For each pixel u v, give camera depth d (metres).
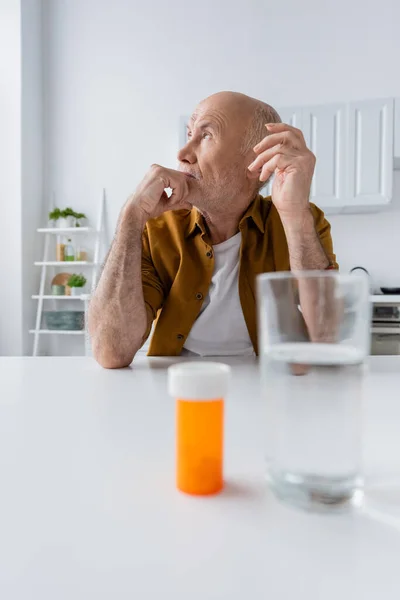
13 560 0.25
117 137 3.34
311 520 0.29
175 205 1.07
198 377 0.33
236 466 0.38
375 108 2.58
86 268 3.40
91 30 3.35
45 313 3.23
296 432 0.31
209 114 1.04
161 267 1.21
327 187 2.63
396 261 2.91
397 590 0.22
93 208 3.38
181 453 0.34
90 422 0.52
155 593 0.22
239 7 3.09
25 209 3.23
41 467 0.39
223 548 0.26
